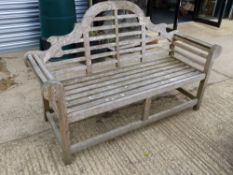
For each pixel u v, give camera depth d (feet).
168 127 6.83
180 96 8.30
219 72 10.27
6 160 5.45
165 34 7.59
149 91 5.77
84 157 5.66
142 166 5.49
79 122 6.83
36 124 6.63
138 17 6.92
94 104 5.18
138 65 7.14
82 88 5.79
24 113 7.06
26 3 10.55
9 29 10.71
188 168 5.51
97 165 5.46
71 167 5.36
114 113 7.28
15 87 8.33
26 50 11.41
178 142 6.28
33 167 5.31
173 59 7.73
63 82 6.01
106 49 9.30
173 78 6.46
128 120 7.01
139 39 7.17
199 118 7.29
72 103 5.17
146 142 6.23
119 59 7.01
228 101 8.23
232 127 6.97
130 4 6.68
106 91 5.70
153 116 6.48
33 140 6.07
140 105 7.68
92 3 11.64
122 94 5.59
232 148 6.18
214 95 8.55
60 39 5.87
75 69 6.34
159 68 7.03
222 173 5.43
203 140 6.40
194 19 17.47
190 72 6.87
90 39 6.31
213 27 16.37
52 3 9.18
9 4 10.19
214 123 7.10
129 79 6.31
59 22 9.56
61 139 5.08
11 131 6.33
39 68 5.20
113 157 5.70
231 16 18.79
